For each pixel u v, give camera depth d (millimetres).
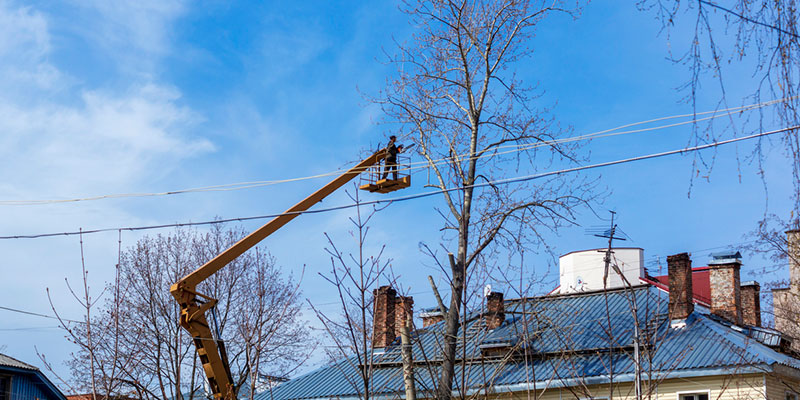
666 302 28938
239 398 30922
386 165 26062
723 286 30656
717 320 29141
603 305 29953
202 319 24109
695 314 27953
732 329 28266
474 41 30719
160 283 34219
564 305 30359
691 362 24250
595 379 24156
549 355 25484
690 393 24172
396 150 26438
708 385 23906
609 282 36875
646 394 15430
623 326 27438
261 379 31219
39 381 35938
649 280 36344
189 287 24031
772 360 23328
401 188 25938
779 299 37375
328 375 32062
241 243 24984
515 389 25000
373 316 13039
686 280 28016
